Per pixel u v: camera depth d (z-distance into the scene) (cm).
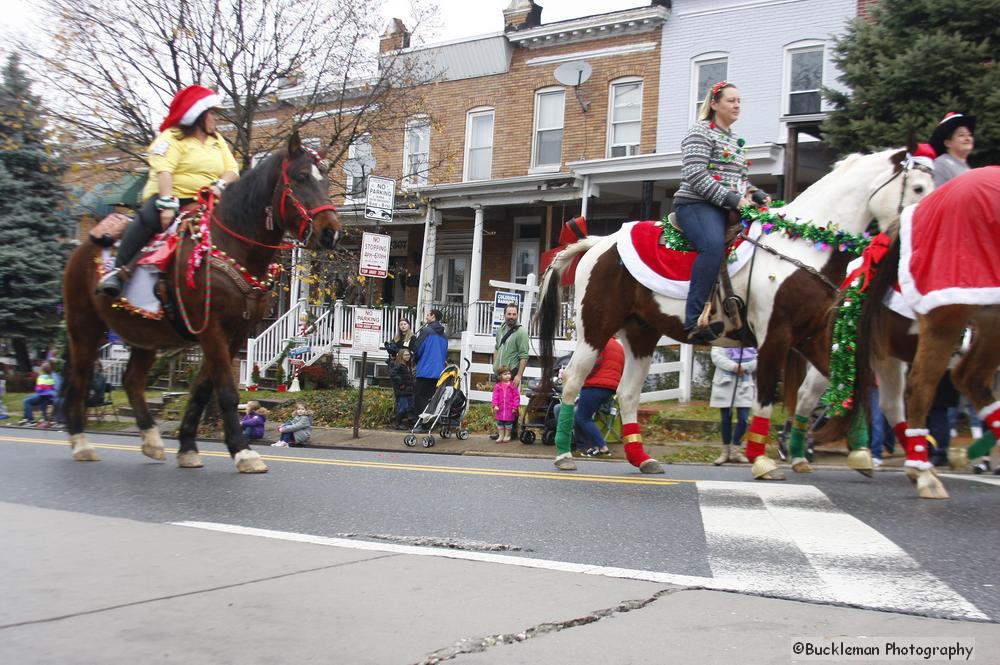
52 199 2483
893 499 591
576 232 809
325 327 2050
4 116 2322
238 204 714
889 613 336
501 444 1230
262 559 419
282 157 713
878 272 635
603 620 327
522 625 319
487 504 579
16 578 382
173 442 1277
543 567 404
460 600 350
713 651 294
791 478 727
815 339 693
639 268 709
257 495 617
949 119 725
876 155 665
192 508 567
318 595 357
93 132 1594
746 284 677
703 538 468
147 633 310
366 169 2045
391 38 1978
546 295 817
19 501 597
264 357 1992
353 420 1507
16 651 291
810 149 1770
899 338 673
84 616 329
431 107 2433
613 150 2162
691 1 2038
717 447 1119
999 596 357
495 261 2388
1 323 2405
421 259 2531
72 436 845
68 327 834
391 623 321
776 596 358
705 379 1453
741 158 702
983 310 571
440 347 1343
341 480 700
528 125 2288
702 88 2033
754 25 1958
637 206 2166
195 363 2028
